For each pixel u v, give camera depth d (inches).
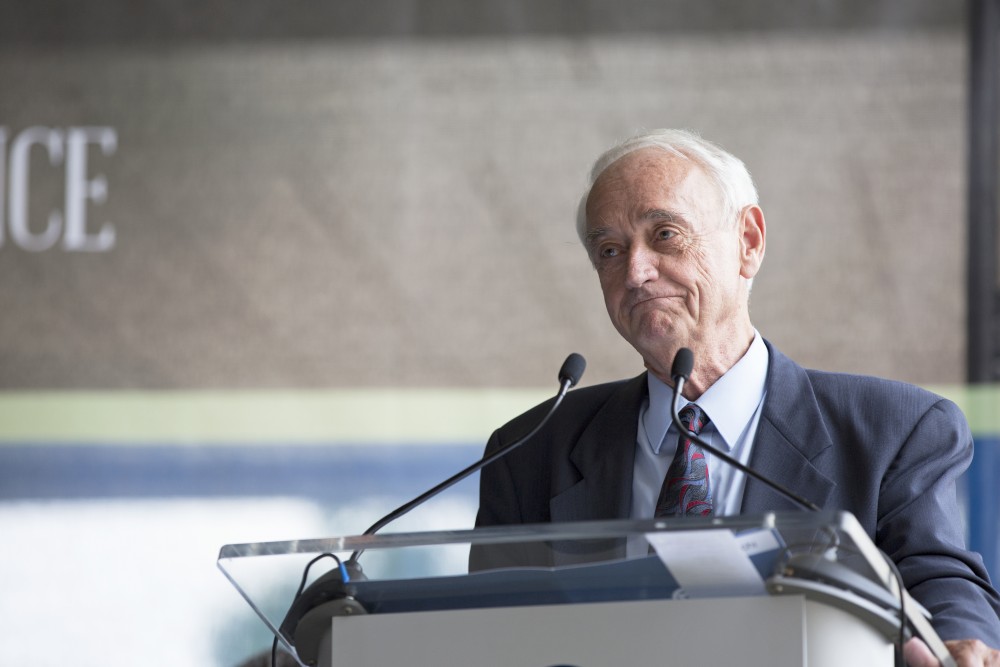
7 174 513.0
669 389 296.7
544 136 506.0
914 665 205.0
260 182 510.9
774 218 486.9
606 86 503.8
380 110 511.5
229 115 514.3
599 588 198.5
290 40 516.1
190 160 513.0
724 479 280.8
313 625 215.0
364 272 505.0
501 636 200.4
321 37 515.8
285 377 501.4
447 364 499.5
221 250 508.4
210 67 516.4
